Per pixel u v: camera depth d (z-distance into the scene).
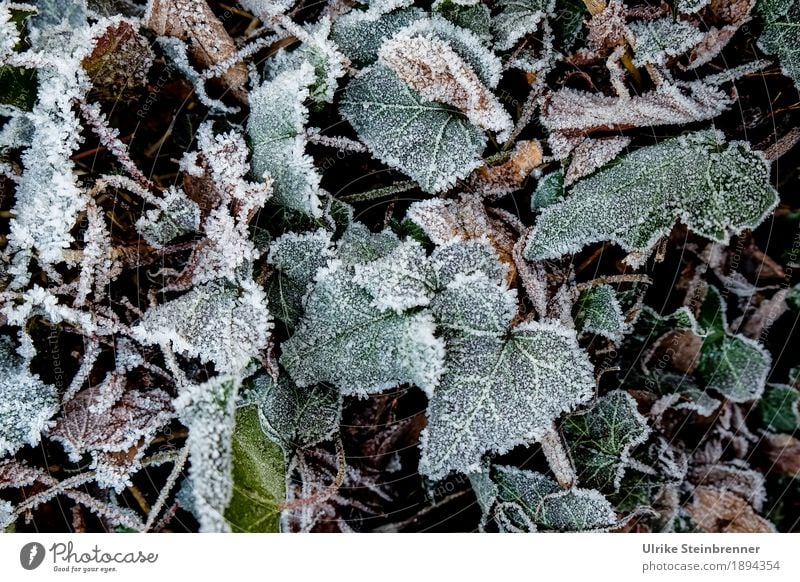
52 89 0.58
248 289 0.58
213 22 0.59
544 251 0.59
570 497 0.59
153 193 0.60
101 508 0.59
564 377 0.58
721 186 0.59
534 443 0.60
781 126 0.60
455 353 0.58
